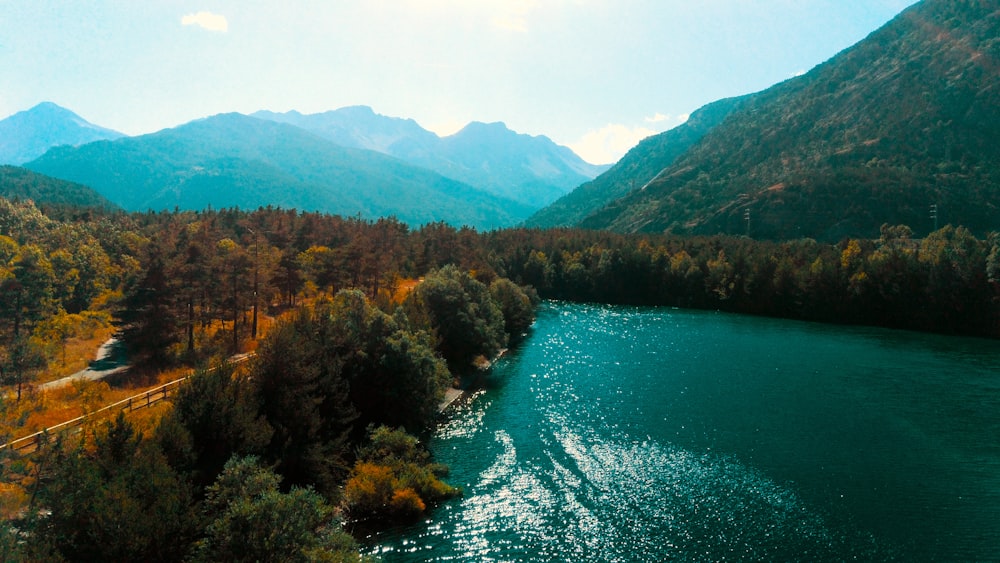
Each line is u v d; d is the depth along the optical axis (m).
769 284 141.62
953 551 34.31
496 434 53.72
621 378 74.81
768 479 44.09
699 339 104.19
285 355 40.50
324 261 97.06
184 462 30.33
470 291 89.88
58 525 23.22
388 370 51.53
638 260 167.62
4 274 64.56
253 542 23.64
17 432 33.59
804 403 63.44
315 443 39.59
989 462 47.22
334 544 26.84
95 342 72.44
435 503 39.94
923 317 118.81
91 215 162.62
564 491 41.88
